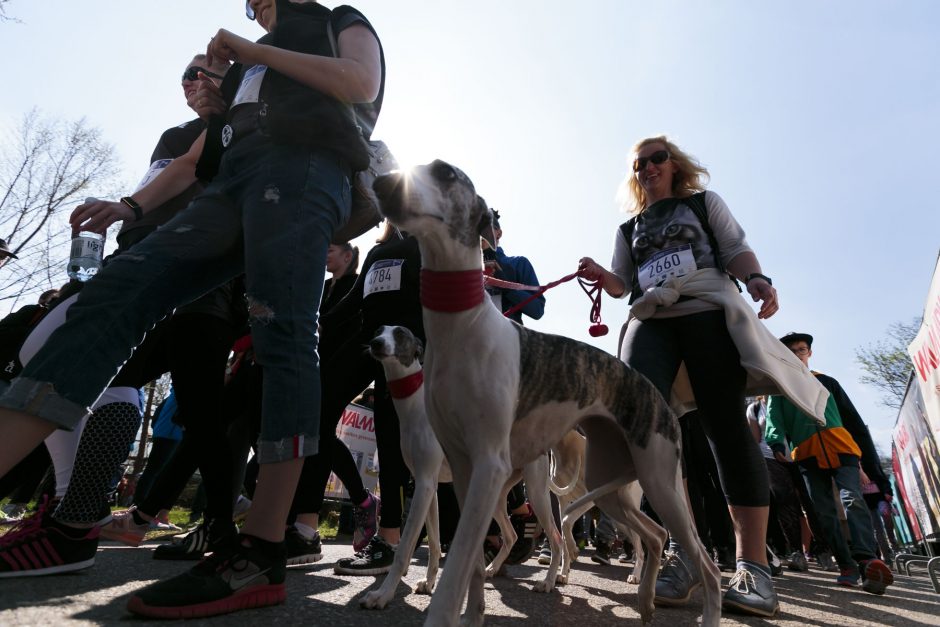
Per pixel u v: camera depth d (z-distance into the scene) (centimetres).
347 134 203
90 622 147
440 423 170
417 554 412
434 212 158
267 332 181
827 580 454
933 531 707
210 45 195
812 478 435
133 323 180
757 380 257
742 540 250
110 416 221
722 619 231
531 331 192
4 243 450
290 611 177
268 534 174
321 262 193
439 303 166
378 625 176
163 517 498
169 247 188
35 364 164
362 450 668
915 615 282
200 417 275
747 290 264
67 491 212
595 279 290
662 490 202
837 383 517
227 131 210
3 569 194
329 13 222
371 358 314
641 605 214
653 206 307
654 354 269
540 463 320
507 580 328
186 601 156
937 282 450
